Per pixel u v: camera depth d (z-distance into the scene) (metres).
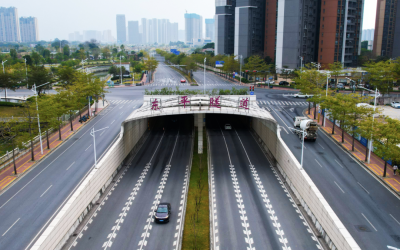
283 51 160.38
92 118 89.94
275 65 164.62
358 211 42.09
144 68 177.88
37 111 62.41
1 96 112.38
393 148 48.47
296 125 78.12
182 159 62.84
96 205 44.72
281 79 159.50
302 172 45.03
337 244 32.78
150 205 44.81
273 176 54.78
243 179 53.47
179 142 73.62
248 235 37.56
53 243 33.00
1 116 77.56
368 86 122.00
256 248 35.16
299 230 38.56
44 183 50.66
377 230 37.94
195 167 58.62
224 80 162.62
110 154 52.03
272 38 197.00
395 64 102.94
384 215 41.25
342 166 56.91
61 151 64.81
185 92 88.38
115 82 156.12
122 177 54.31
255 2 197.38
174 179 53.59
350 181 50.94
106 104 106.69
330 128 79.94
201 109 60.97
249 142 73.50
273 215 42.03
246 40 196.50
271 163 60.75
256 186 50.84
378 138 52.28
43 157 61.53
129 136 63.34
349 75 139.88
